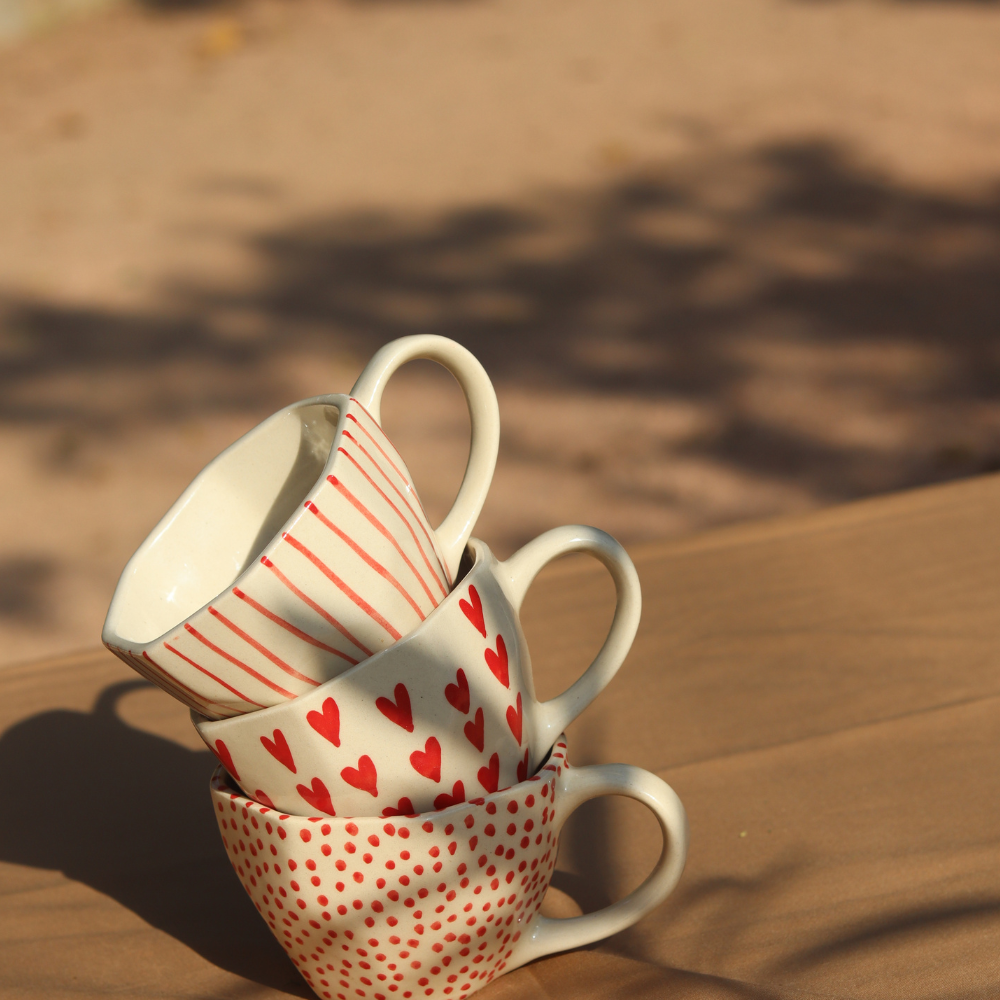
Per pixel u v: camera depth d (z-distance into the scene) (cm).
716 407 355
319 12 837
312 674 63
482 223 504
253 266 486
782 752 95
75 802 99
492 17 786
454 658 65
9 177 591
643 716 102
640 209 498
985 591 116
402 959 67
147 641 66
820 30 681
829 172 506
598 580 130
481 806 65
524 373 387
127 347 432
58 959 79
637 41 700
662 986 69
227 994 75
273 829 65
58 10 843
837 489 307
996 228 443
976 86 567
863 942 73
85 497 345
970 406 337
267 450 71
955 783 89
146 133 631
